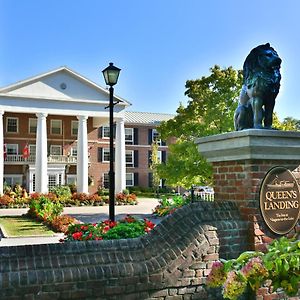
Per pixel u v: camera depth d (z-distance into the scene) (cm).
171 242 402
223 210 429
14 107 3709
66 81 3897
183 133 1986
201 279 390
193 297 387
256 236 412
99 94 4028
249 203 420
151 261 383
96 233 804
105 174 4638
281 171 432
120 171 4050
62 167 4194
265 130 408
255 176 421
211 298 393
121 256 384
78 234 807
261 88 434
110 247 400
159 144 5325
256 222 415
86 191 3922
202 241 398
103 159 4641
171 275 381
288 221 430
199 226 406
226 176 454
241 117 467
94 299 354
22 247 381
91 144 4528
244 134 408
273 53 438
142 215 2402
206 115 1917
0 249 374
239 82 1905
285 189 432
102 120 4344
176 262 385
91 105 3988
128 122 5162
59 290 344
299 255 271
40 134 3781
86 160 3956
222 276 286
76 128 4369
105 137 4672
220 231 409
